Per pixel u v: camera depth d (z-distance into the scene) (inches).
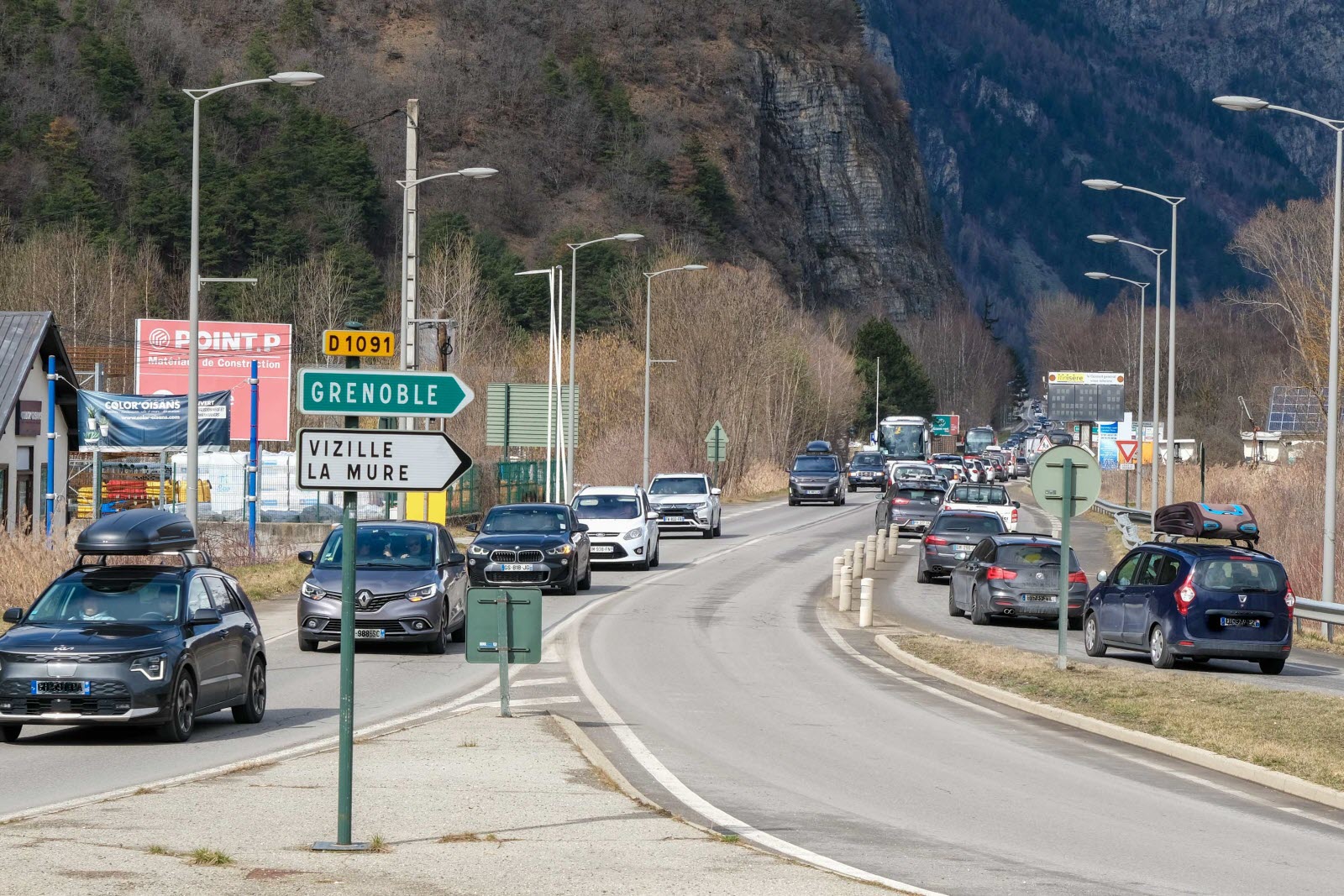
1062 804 778.2
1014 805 768.3
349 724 601.3
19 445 2780.5
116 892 510.6
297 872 549.0
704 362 4928.6
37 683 888.9
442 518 2805.1
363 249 7628.0
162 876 536.7
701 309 5064.0
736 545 3014.3
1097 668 1311.5
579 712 1066.1
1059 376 5625.0
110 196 7628.0
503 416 3678.6
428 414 608.4
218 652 970.1
